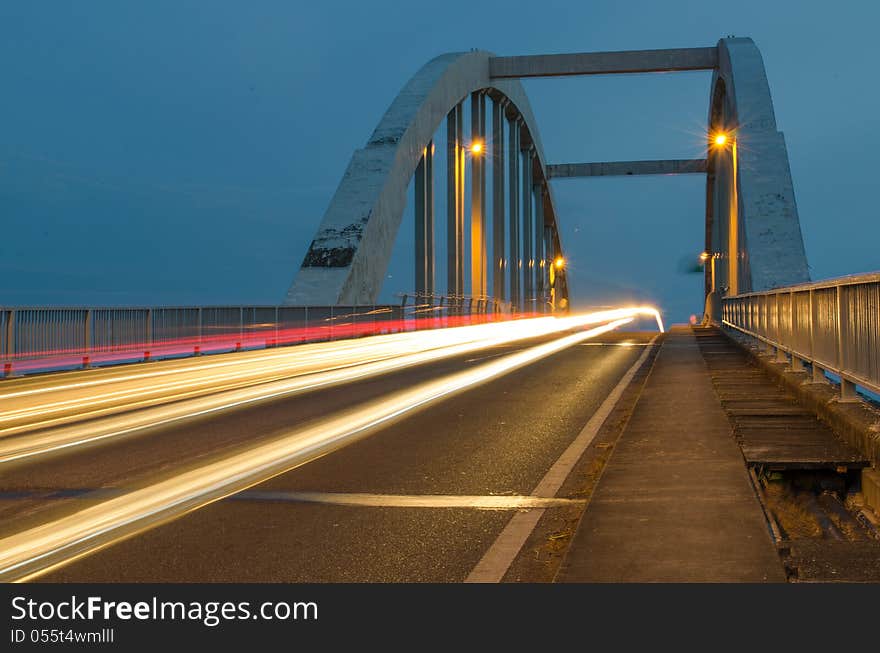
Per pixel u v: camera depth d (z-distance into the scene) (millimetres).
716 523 5422
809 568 4617
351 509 6414
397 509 6414
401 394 14586
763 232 41312
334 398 14008
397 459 8469
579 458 8516
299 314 33062
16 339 19047
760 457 7508
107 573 4949
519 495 6887
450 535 5680
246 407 12828
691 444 8297
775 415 10164
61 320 20641
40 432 10539
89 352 21703
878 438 6977
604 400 13539
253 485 7293
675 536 5148
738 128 45625
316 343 32656
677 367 17828
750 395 12336
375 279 40906
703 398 12047
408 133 44219
